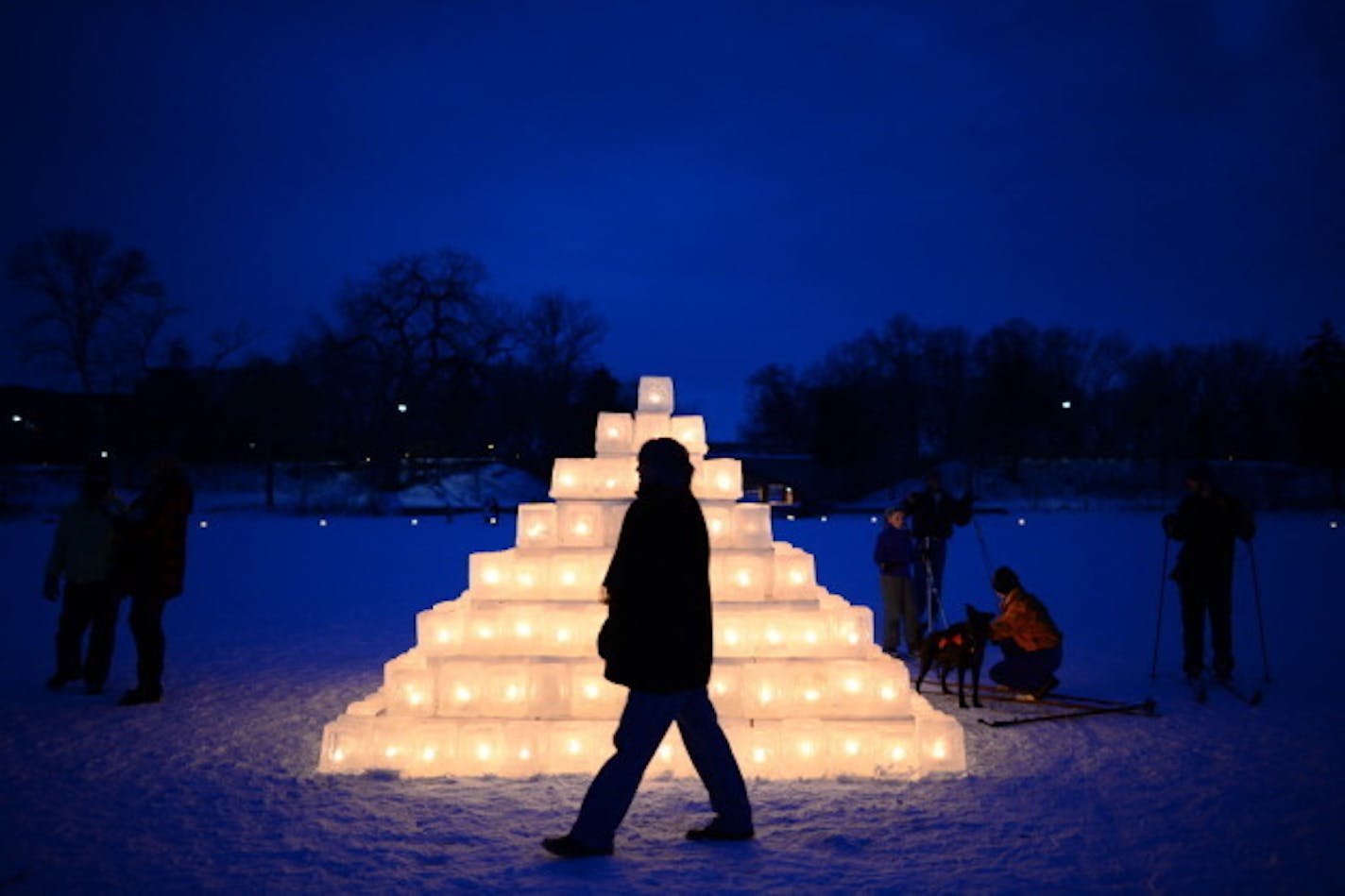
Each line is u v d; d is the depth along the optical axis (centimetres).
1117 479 7688
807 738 608
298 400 6938
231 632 1280
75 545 877
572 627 654
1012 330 9519
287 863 462
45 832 508
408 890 428
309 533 3891
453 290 6831
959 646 827
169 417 6875
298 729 738
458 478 6862
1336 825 515
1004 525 4478
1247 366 9388
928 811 540
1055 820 523
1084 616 1432
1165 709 802
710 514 681
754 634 650
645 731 465
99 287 6806
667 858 466
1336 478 7050
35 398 7638
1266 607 1495
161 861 466
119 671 985
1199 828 512
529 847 482
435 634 671
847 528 4494
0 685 912
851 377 9919
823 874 445
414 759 609
